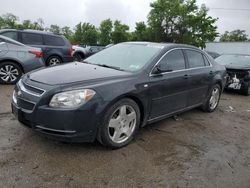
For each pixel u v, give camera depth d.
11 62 7.60
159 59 4.52
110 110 3.63
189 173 3.41
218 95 6.45
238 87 8.92
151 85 4.19
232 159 3.91
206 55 6.02
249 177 3.46
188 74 5.07
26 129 4.25
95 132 3.54
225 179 3.36
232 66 9.20
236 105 7.46
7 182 2.92
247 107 7.32
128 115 3.94
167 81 4.51
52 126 3.34
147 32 38.88
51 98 3.34
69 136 3.37
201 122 5.47
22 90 3.63
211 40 37.53
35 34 10.44
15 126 4.36
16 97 3.77
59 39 11.19
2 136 3.97
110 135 3.77
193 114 6.00
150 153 3.84
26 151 3.58
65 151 3.66
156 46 4.89
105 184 3.04
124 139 3.95
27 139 3.92
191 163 3.67
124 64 4.51
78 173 3.19
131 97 3.96
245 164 3.80
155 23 36.84
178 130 4.86
